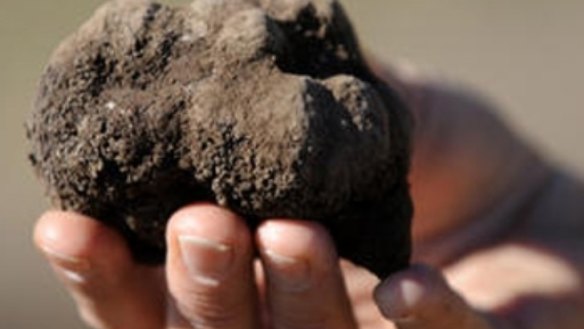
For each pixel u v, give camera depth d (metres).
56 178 0.35
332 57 0.37
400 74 0.50
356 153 0.34
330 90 0.35
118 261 0.37
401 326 0.37
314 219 0.35
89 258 0.37
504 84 0.97
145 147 0.35
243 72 0.35
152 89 0.35
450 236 0.50
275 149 0.34
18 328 0.71
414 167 0.49
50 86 0.35
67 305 0.73
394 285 0.36
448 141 0.50
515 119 0.92
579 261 0.48
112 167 0.35
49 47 0.96
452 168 0.50
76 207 0.36
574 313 0.45
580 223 0.51
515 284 0.46
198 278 0.36
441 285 0.37
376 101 0.35
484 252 0.50
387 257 0.36
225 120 0.34
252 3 0.37
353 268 0.46
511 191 0.51
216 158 0.34
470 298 0.46
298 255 0.35
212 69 0.35
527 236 0.50
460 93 0.51
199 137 0.34
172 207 0.36
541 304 0.45
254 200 0.34
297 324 0.37
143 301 0.40
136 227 0.36
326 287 0.36
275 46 0.35
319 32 0.37
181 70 0.35
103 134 0.35
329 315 0.37
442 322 0.37
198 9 0.36
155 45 0.35
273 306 0.37
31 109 0.36
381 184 0.35
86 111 0.35
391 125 0.36
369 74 0.38
